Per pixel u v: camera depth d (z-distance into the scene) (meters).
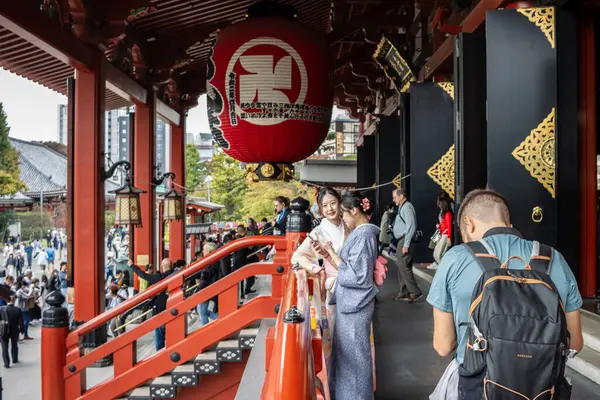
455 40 6.86
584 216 6.18
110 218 44.59
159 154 74.31
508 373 1.79
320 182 25.02
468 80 6.69
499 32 5.59
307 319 1.65
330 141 57.97
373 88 17.91
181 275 5.83
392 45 11.56
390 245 10.94
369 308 3.37
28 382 10.32
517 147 5.54
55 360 5.70
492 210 2.23
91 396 5.69
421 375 4.41
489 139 5.55
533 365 1.78
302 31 8.02
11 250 32.34
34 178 46.62
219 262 9.67
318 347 2.07
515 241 2.14
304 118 7.85
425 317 6.59
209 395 5.75
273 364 1.29
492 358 1.83
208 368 5.56
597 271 6.36
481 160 6.66
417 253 10.41
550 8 5.57
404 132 11.05
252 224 13.52
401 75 12.02
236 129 7.88
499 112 5.55
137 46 12.61
